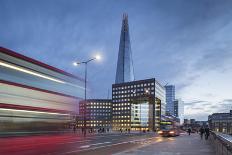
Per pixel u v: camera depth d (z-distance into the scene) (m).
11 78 13.85
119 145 32.62
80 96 19.98
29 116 14.74
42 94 15.77
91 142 35.06
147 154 22.84
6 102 13.45
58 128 17.16
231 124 189.75
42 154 15.70
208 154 24.00
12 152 13.70
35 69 15.47
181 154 23.58
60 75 17.61
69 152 20.41
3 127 13.28
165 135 65.44
